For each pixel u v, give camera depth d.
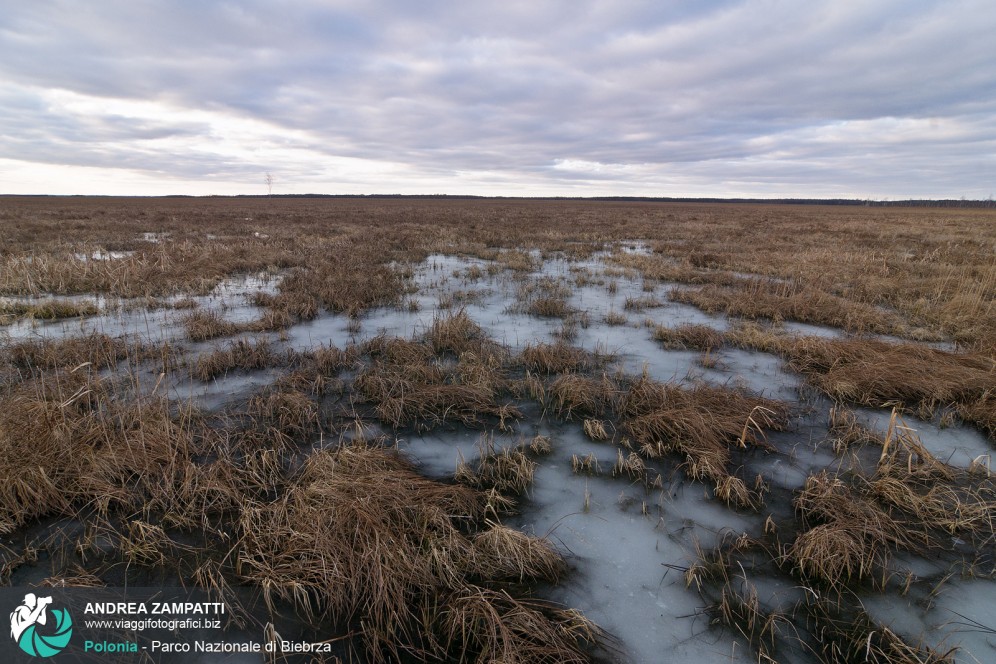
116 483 3.60
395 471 3.71
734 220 39.06
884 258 14.66
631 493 3.72
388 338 7.06
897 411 5.06
